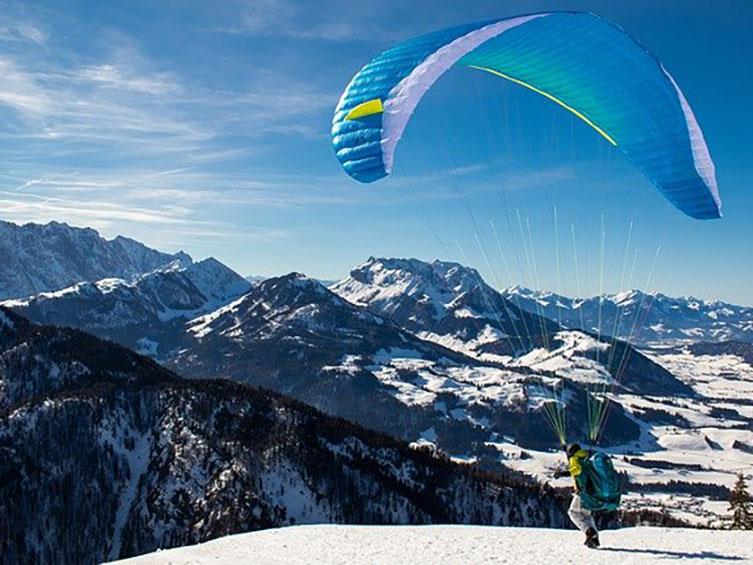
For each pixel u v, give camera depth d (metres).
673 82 18.11
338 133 19.31
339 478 109.69
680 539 17.36
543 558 15.10
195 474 110.25
